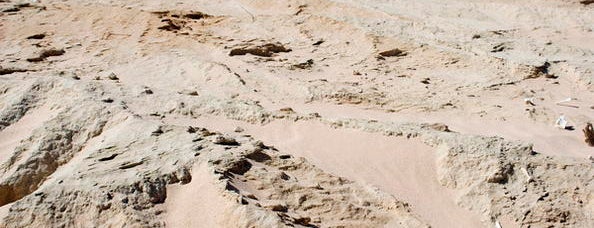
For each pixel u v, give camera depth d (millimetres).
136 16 12820
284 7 14453
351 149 5637
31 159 4902
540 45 12992
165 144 4871
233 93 8156
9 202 4625
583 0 19672
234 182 4258
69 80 6555
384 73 10484
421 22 14008
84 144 5305
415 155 5496
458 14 16312
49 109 5930
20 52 10336
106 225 3832
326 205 4344
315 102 8180
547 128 7750
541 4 18875
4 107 5965
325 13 14008
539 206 4801
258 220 3711
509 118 8055
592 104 9289
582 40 14789
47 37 11531
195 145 4797
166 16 13078
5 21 12242
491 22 15867
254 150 4883
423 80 10023
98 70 9547
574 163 5402
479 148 5449
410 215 4375
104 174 4301
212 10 14188
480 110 8328
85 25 12367
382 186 4953
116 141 4949
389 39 12047
